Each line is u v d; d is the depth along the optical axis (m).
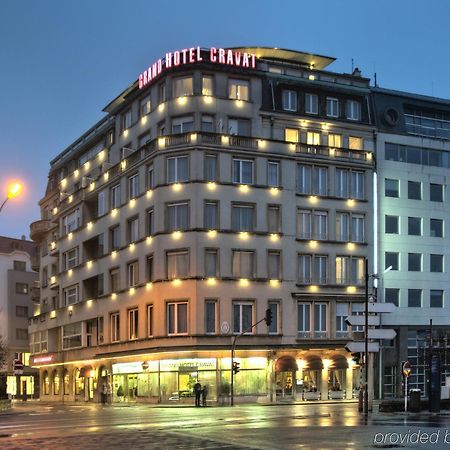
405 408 34.56
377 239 61.03
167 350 53.72
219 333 53.72
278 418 32.28
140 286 57.38
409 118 65.12
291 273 56.84
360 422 28.20
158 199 55.47
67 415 38.62
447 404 36.50
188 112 56.62
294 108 59.81
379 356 60.12
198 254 53.84
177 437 22.77
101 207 66.62
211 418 32.97
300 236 57.94
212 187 54.97
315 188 59.12
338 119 60.94
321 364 56.78
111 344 61.78
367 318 34.12
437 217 64.19
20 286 102.94
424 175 64.19
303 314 57.09
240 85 58.25
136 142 62.09
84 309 68.44
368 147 62.16
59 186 82.44
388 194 62.50
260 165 56.84
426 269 63.00
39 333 81.06
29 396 97.56
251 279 55.22
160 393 54.72
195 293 53.44
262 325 55.19
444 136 66.31
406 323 61.47
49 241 83.38
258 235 55.94
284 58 62.75
